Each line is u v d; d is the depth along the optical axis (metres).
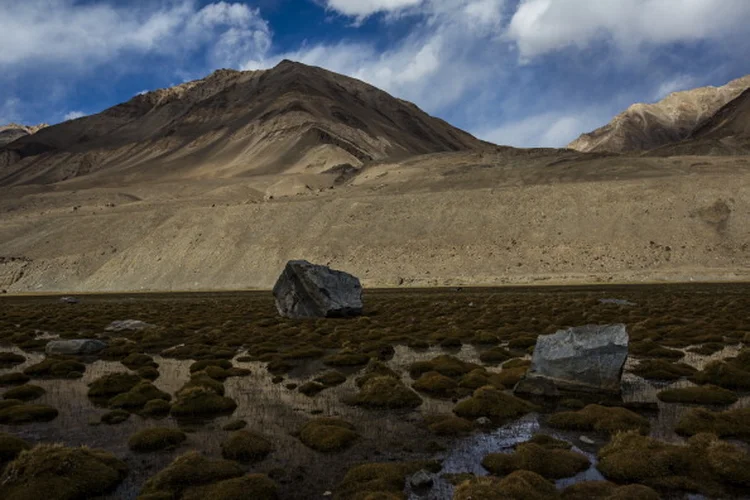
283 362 29.73
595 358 22.00
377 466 14.21
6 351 37.69
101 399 23.05
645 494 12.10
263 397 22.80
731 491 12.73
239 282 125.25
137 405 21.58
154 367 30.42
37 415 20.06
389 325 45.81
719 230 113.38
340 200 154.00
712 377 23.59
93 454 14.94
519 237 125.19
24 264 143.75
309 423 18.19
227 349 35.34
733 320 42.38
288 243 136.75
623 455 14.37
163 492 12.91
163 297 98.81
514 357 30.75
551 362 22.69
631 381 24.25
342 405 21.30
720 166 162.75
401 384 22.34
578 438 16.75
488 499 11.84
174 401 21.52
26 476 13.41
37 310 71.12
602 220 124.25
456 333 39.38
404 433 17.58
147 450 16.34
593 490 12.61
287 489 13.41
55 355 34.72
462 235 129.62
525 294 78.06
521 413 19.36
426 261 123.06
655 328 40.22
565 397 21.39
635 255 111.94
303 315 53.19
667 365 26.08
